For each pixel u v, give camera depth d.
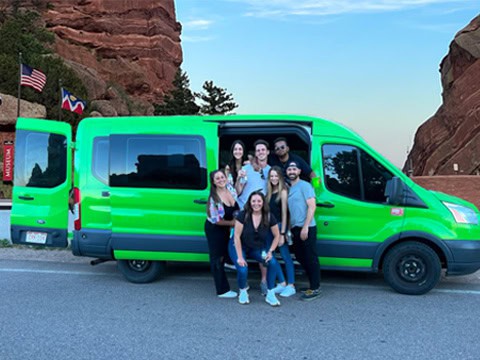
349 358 3.80
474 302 5.38
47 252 8.25
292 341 4.16
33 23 53.19
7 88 31.77
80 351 3.92
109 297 5.55
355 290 5.90
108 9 64.94
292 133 6.07
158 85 66.75
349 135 5.80
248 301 5.31
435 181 12.93
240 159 5.90
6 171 19.67
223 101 55.19
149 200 6.01
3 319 4.72
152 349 3.96
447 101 44.78
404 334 4.34
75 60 55.44
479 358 3.81
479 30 46.16
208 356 3.82
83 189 6.22
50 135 6.51
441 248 5.52
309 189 5.38
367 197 5.70
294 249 5.62
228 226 5.48
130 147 6.12
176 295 5.66
